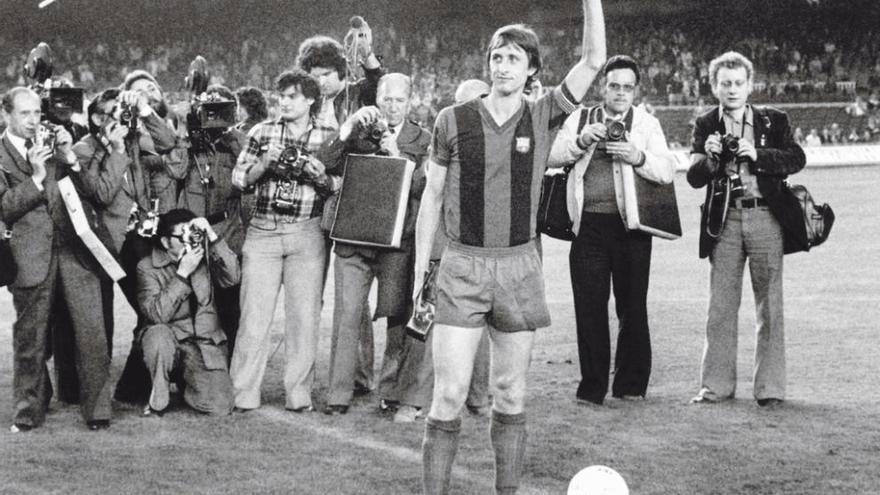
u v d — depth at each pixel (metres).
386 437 5.67
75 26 38.88
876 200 20.25
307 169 6.11
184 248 6.23
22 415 5.78
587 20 4.12
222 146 6.89
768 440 5.55
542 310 4.19
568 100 4.15
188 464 5.12
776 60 42.59
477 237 4.11
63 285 5.75
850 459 5.20
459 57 41.94
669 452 5.34
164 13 39.94
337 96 7.20
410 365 6.02
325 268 6.43
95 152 5.93
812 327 8.63
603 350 6.39
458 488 4.73
